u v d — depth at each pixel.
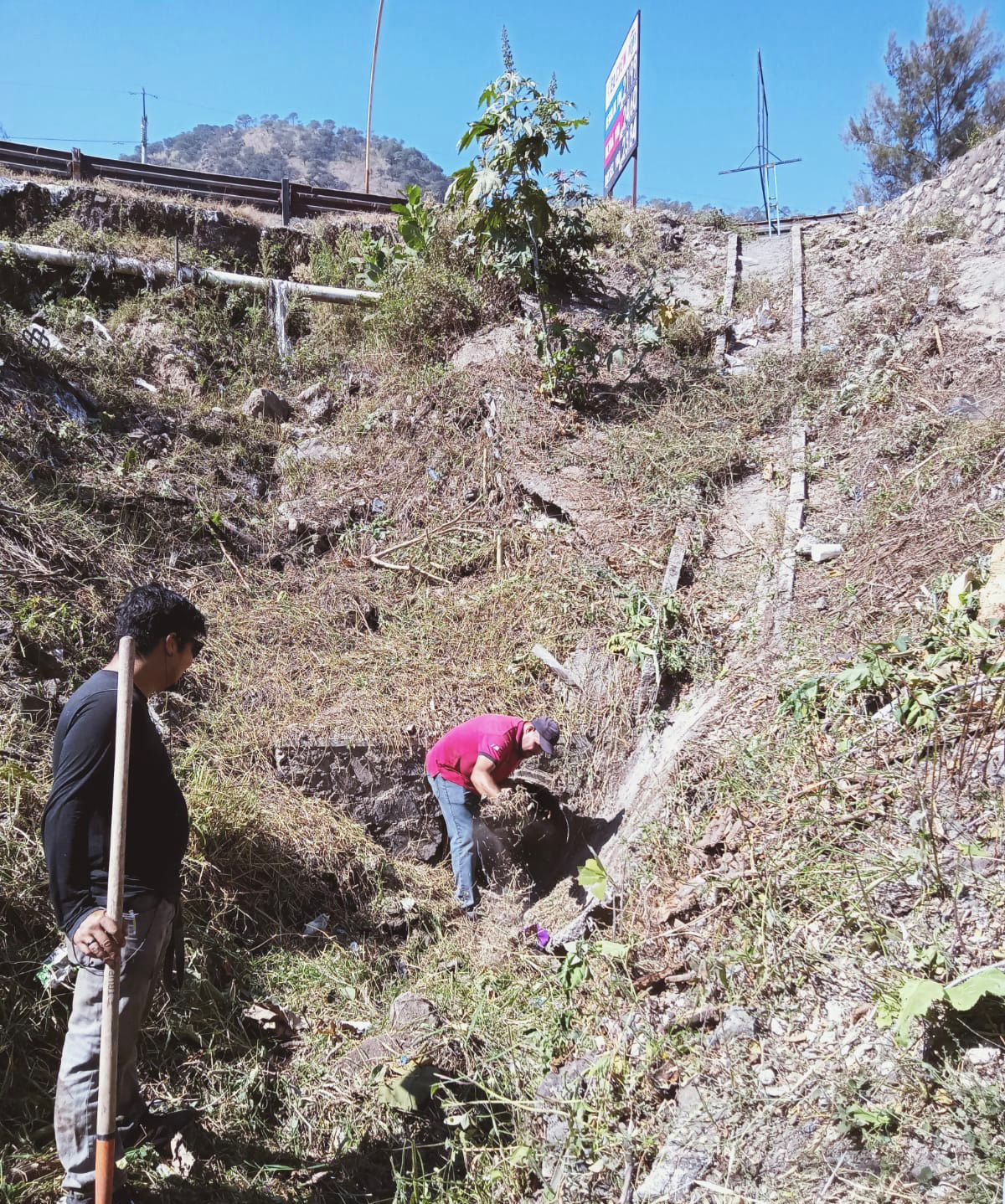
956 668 3.96
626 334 9.35
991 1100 2.52
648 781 4.86
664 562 6.29
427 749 5.33
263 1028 3.84
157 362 8.67
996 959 2.91
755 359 8.62
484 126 8.20
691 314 9.46
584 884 4.05
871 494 6.14
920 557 5.08
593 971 3.76
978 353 7.27
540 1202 3.03
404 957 4.52
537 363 8.40
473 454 7.67
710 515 6.69
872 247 10.50
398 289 9.65
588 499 6.97
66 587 5.50
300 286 9.98
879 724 4.03
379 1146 3.38
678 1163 2.79
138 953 2.75
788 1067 2.96
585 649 5.85
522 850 5.19
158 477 7.07
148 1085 3.42
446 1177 3.24
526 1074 3.54
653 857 4.18
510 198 8.44
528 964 4.21
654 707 5.38
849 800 3.78
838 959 3.21
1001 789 3.45
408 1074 3.60
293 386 9.23
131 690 2.70
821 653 4.79
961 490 5.50
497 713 5.60
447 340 9.24
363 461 7.96
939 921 3.13
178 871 2.92
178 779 4.75
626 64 13.91
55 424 6.83
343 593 6.67
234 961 4.11
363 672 5.92
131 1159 3.02
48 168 11.24
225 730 5.32
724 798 4.21
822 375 7.95
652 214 12.78
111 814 2.60
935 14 20.77
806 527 6.16
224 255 10.78
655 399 8.22
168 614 2.88
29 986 3.41
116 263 9.38
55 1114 2.68
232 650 5.97
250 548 6.96
